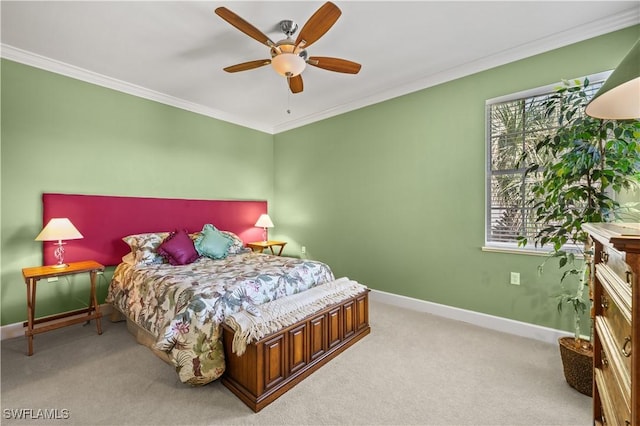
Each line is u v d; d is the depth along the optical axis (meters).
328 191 4.16
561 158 1.90
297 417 1.57
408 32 2.32
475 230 2.83
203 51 2.60
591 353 1.72
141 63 2.81
